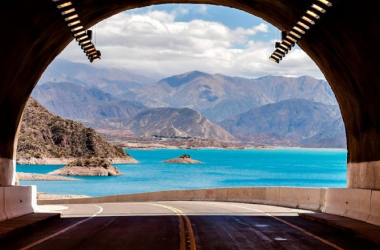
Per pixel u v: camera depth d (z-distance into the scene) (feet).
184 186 464.24
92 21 75.72
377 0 44.37
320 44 67.82
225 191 131.44
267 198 112.47
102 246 48.65
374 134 62.85
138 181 508.94
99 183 465.47
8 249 46.50
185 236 55.67
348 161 75.36
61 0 56.13
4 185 69.26
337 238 54.54
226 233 58.29
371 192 63.21
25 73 66.95
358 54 57.57
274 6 70.18
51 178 473.26
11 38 54.19
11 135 71.77
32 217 69.10
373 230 55.83
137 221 71.77
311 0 57.16
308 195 93.45
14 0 47.65
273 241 52.29
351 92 67.05
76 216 80.28
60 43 73.41
